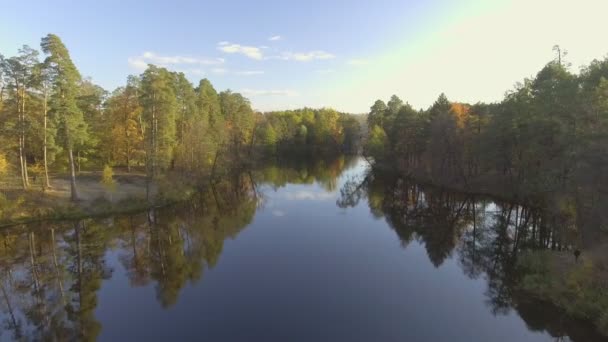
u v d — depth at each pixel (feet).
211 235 98.27
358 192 164.96
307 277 69.10
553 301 55.06
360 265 75.56
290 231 101.60
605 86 68.13
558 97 84.33
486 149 134.72
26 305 58.54
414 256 81.25
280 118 404.16
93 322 52.31
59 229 101.55
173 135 160.97
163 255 82.84
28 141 120.16
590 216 59.98
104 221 109.50
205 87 238.27
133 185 142.61
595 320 47.91
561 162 74.64
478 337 48.62
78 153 152.25
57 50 101.50
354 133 393.50
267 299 59.67
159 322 52.13
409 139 207.31
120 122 157.38
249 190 168.86
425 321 52.80
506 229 102.53
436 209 130.31
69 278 69.82
